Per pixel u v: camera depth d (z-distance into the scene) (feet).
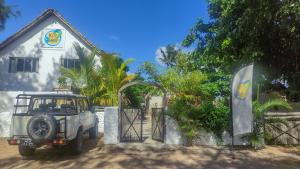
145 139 47.03
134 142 43.52
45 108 38.93
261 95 61.05
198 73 56.80
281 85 63.98
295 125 46.91
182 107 44.42
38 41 88.94
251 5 45.93
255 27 49.42
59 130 34.32
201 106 45.60
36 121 33.37
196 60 69.51
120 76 70.74
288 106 45.98
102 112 60.34
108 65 71.15
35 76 87.92
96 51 79.30
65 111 38.52
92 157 37.29
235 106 38.32
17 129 34.81
